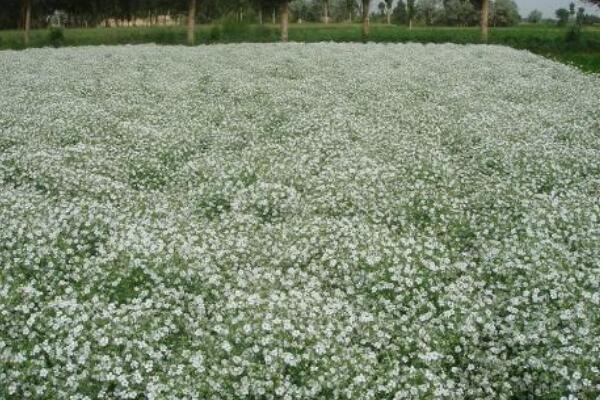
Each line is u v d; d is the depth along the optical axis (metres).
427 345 7.24
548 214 10.22
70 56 35.81
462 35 53.69
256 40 54.91
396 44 45.16
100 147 15.39
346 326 7.40
